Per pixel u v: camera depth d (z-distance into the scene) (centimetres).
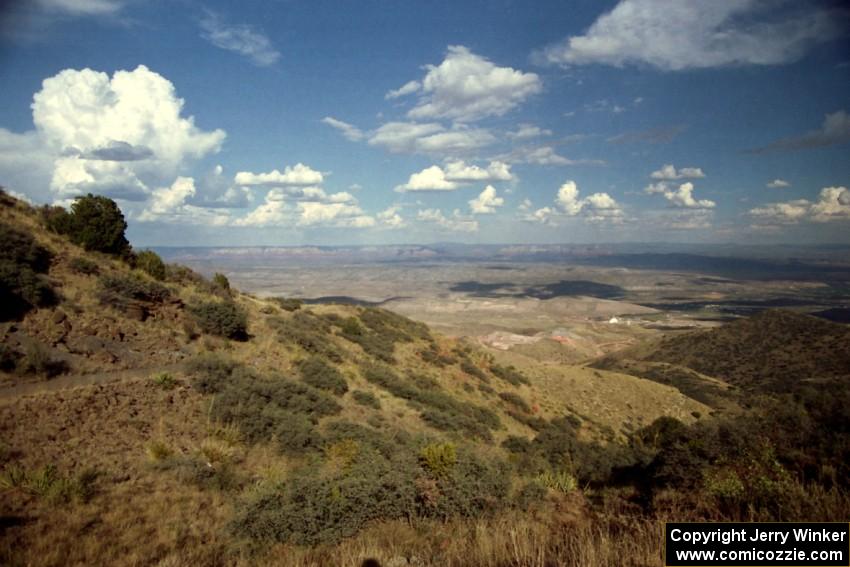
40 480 937
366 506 941
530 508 1034
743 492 733
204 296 2797
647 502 923
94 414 1321
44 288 1858
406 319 5181
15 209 2452
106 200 2611
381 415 2195
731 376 9700
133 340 1941
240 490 1145
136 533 845
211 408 1567
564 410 4241
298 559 765
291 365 2394
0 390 1345
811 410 958
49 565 710
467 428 2494
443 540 816
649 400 5203
